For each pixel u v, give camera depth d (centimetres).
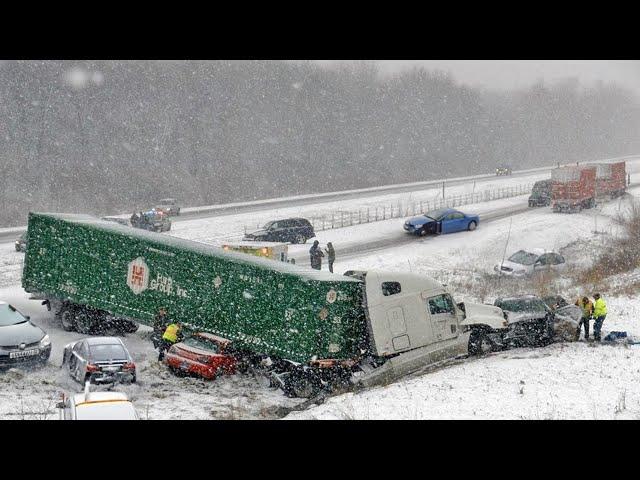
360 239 5597
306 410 2053
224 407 2102
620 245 5406
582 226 6091
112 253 2895
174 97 11812
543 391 2080
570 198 6750
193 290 2636
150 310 2773
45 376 2359
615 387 2119
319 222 6638
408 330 2370
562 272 4581
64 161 9812
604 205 7250
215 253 2642
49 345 2480
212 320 2575
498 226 6112
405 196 8912
